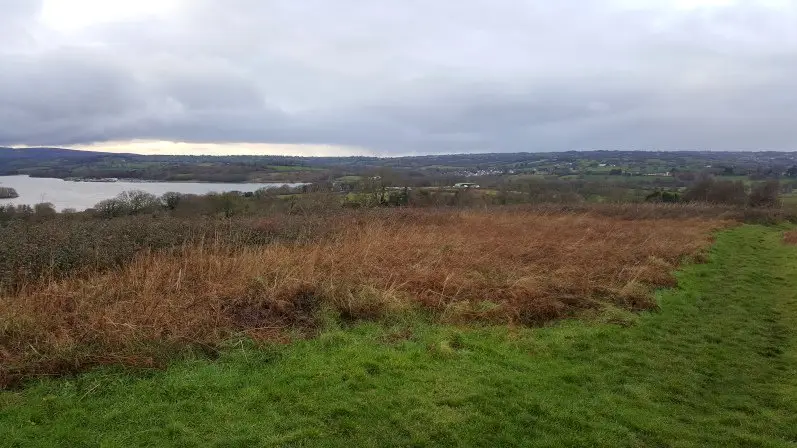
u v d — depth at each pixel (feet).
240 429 12.74
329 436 12.67
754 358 19.88
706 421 14.38
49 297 19.66
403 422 13.42
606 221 70.18
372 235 37.88
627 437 13.26
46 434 12.16
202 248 28.94
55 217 44.52
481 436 12.99
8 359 15.10
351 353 17.97
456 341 19.89
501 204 101.09
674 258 40.68
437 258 31.30
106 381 14.83
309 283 23.45
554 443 12.80
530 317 23.88
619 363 18.70
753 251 54.24
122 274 24.13
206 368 16.03
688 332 23.15
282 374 16.05
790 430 13.94
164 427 12.71
